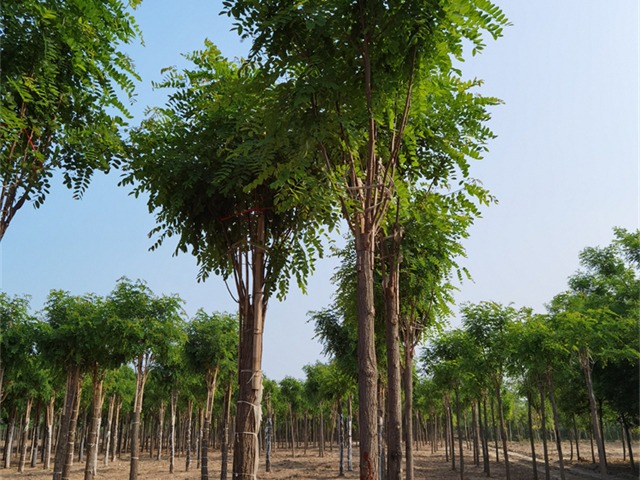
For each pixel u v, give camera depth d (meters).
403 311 10.95
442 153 7.59
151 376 24.50
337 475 25.77
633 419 25.38
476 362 19.73
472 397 29.02
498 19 4.86
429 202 7.80
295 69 5.45
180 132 7.86
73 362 16.02
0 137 5.06
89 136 6.24
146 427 54.09
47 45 5.33
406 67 5.22
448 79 6.59
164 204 7.93
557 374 18.31
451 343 21.41
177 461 37.00
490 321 19.45
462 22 4.98
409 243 9.35
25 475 27.34
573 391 25.02
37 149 5.73
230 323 19.84
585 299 20.16
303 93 4.87
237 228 8.39
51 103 5.58
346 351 17.94
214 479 24.58
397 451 7.36
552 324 16.30
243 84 5.71
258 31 5.04
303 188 6.07
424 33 4.91
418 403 38.00
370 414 4.65
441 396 31.17
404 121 5.41
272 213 8.49
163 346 16.78
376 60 5.24
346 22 5.00
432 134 7.03
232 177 7.48
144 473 27.58
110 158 6.80
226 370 19.25
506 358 18.86
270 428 29.19
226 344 19.16
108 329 15.65
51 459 40.28
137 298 16.48
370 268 5.15
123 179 7.58
